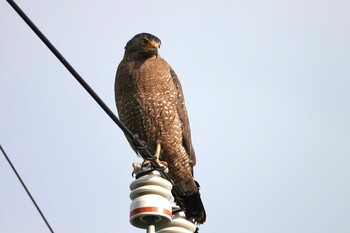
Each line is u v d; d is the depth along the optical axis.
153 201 9.85
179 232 10.68
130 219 9.91
